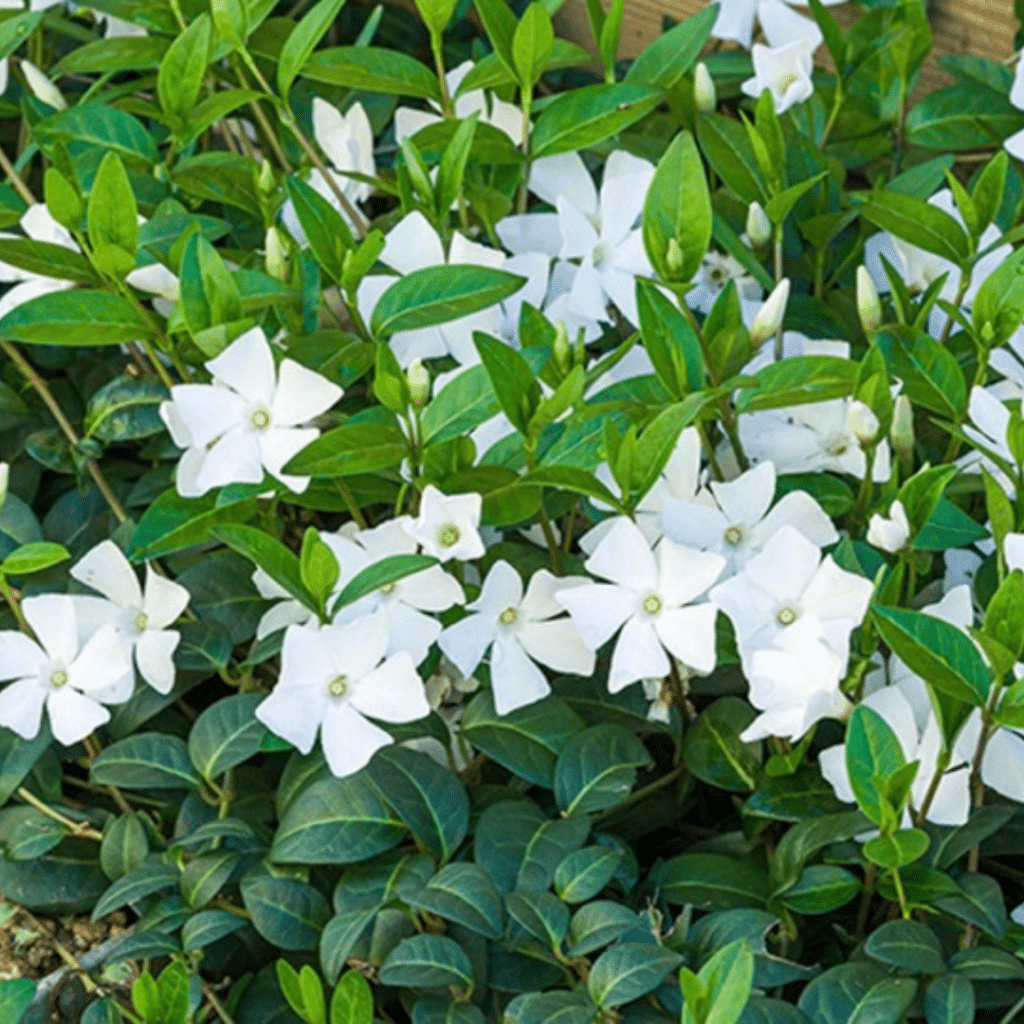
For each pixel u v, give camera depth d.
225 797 0.81
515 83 0.87
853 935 0.79
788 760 0.79
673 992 0.77
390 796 0.80
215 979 0.81
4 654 0.81
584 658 0.80
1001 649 0.74
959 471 0.82
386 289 0.81
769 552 0.78
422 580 0.80
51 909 0.83
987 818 0.78
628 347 0.80
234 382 0.79
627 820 0.82
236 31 0.84
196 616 0.84
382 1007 0.80
